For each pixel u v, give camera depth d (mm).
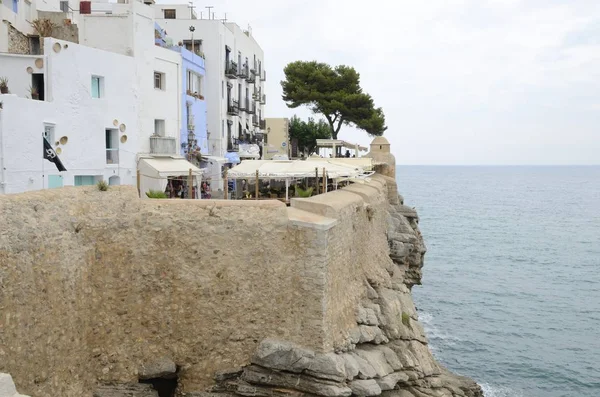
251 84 58062
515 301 58219
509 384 37750
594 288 64500
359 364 19500
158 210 18578
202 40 45156
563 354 43219
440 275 69938
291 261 18453
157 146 33406
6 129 22266
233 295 18641
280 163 28594
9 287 13820
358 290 23344
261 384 18109
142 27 32750
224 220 18609
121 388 17828
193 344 18641
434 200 187500
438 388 24484
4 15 30109
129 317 18328
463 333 47688
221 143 45938
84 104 27500
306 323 18312
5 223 13891
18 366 14133
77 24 33156
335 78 63281
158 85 35312
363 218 25359
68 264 16469
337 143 52844
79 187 17641
